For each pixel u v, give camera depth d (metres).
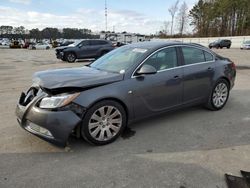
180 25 79.81
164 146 3.81
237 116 5.12
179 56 4.74
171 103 4.61
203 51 5.25
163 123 4.72
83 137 3.69
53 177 3.02
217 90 5.41
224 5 71.12
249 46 39.72
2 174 3.08
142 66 4.17
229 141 3.97
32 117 3.56
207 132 4.32
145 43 4.93
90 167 3.24
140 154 3.57
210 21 77.62
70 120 3.45
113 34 60.72
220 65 5.43
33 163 3.33
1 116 5.14
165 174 3.07
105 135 3.86
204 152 3.61
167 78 4.43
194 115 5.16
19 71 12.41
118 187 2.83
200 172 3.11
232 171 3.13
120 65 4.32
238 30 71.75
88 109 3.61
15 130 4.38
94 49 18.02
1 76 10.70
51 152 3.63
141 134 4.24
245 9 68.81
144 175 3.05
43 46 46.00
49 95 3.53
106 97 3.73
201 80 5.01
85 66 4.96
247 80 9.17
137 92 4.07
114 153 3.60
